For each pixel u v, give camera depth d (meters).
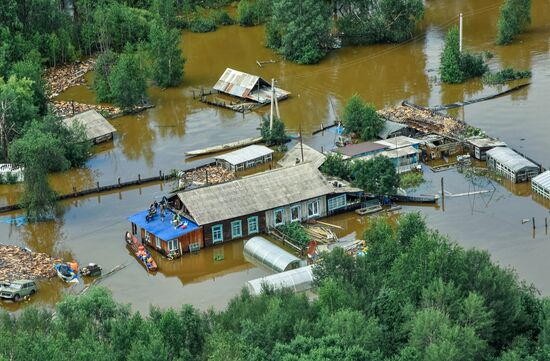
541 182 143.50
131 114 191.75
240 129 179.62
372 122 166.50
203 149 169.38
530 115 176.12
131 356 85.94
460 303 94.44
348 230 136.62
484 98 186.75
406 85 199.88
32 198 142.75
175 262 130.12
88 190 152.50
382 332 91.62
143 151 171.75
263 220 135.88
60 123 165.50
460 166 155.75
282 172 139.62
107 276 127.00
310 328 91.75
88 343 88.00
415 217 113.69
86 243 136.88
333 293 97.88
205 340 91.88
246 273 126.50
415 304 97.69
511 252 127.00
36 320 96.94
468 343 87.44
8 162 165.00
